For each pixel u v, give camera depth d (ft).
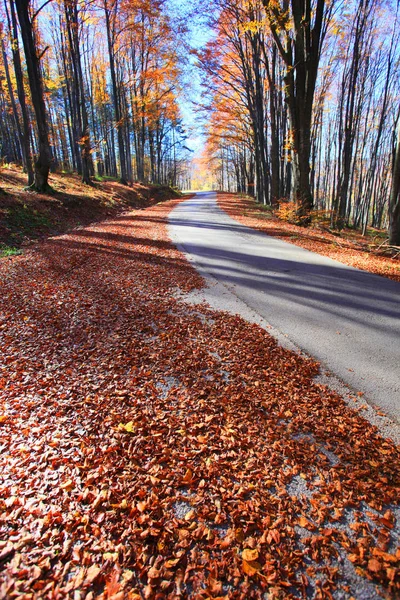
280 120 83.56
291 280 23.39
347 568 5.97
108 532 6.50
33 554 6.08
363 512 7.04
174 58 83.76
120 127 94.63
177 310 18.19
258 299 19.77
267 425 9.53
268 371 12.25
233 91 87.04
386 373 12.07
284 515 6.91
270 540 6.38
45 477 7.75
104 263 27.66
